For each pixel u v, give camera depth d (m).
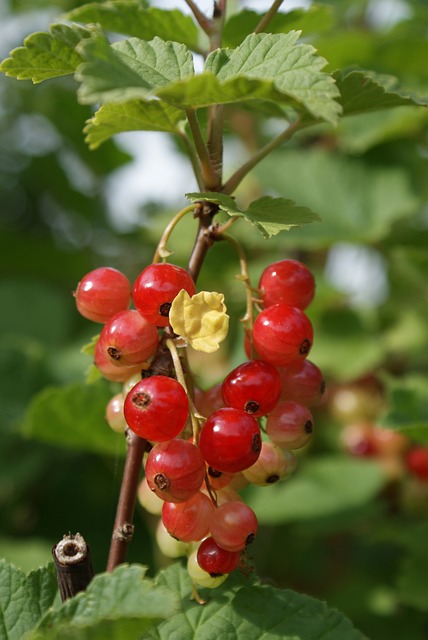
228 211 0.20
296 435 0.21
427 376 0.41
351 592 0.39
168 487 0.19
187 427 0.21
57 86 0.50
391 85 0.25
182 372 0.20
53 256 0.52
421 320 0.41
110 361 0.21
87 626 0.18
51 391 0.30
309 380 0.21
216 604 0.21
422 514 0.38
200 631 0.21
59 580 0.20
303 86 0.19
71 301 0.52
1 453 0.40
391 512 0.39
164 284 0.20
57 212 0.56
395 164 0.43
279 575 0.40
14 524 0.39
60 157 0.55
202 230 0.21
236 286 0.41
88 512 0.39
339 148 0.45
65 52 0.21
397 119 0.38
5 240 0.51
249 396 0.20
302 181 0.43
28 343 0.45
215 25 0.23
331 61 0.40
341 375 0.39
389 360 0.42
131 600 0.18
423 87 0.41
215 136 0.21
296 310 0.21
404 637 0.36
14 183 0.55
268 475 0.21
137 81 0.19
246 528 0.20
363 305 0.42
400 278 0.42
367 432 0.39
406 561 0.35
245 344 0.22
